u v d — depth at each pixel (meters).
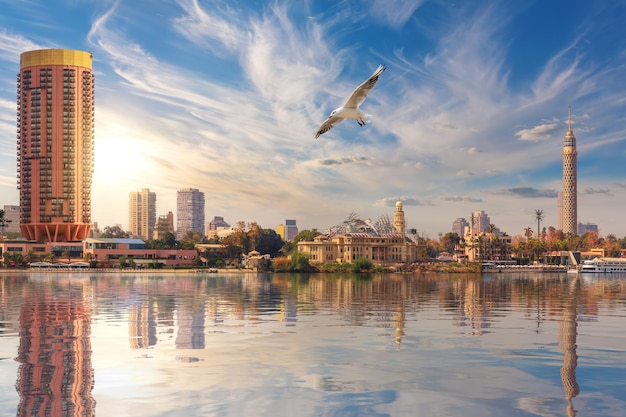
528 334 48.81
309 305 79.25
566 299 92.81
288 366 35.44
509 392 29.94
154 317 62.50
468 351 40.53
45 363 36.16
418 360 37.31
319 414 26.64
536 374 33.59
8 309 72.25
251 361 36.88
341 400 28.62
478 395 29.45
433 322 57.75
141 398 28.75
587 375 33.31
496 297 97.69
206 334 48.69
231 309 72.75
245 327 53.56
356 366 35.59
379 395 29.44
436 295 103.12
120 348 41.47
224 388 30.55
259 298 93.75
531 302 86.00
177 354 39.12
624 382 31.77
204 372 33.84
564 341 44.88
